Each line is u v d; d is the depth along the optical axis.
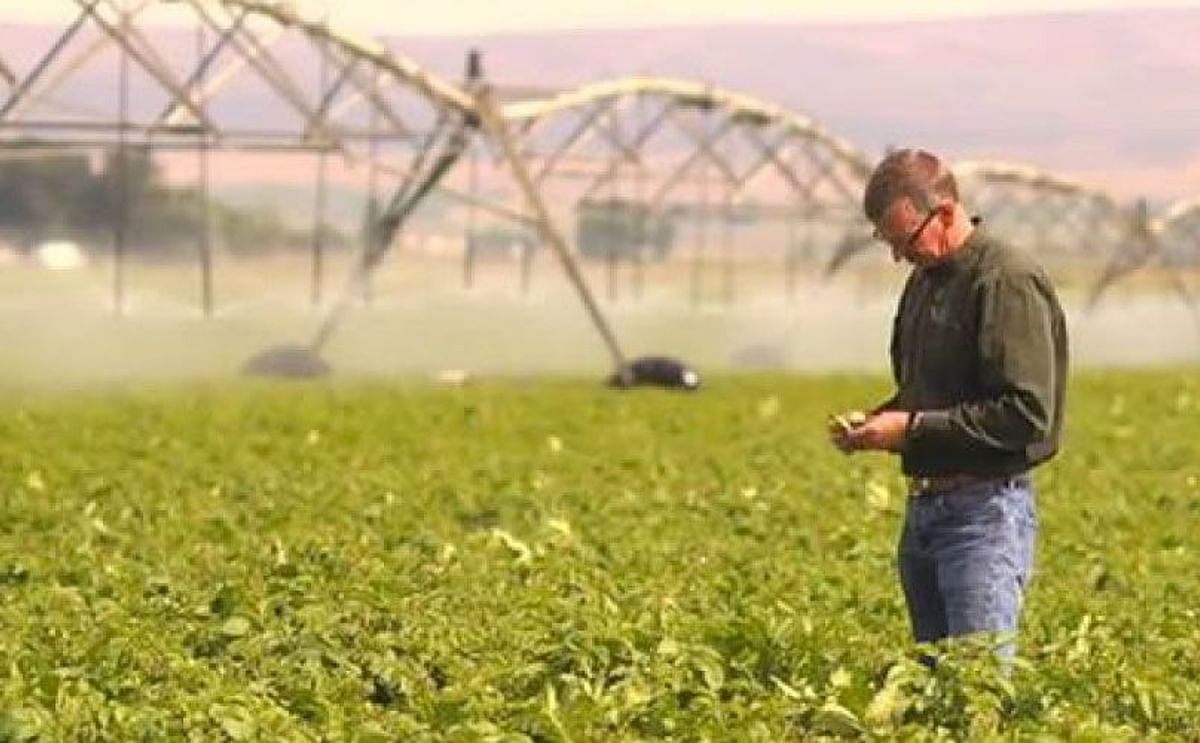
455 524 52.47
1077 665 29.88
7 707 27.78
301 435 80.62
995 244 27.77
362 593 36.81
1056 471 67.25
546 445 77.81
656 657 29.72
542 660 30.61
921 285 28.27
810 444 77.19
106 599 37.81
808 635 30.80
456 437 81.38
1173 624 35.84
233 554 44.75
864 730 27.23
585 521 52.50
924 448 28.16
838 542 48.97
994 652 27.78
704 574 42.78
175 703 28.30
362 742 26.64
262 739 26.88
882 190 27.81
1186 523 55.25
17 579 41.66
